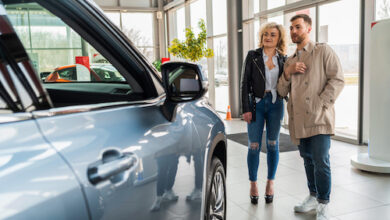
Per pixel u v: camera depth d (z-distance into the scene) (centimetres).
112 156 80
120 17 1355
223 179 198
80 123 78
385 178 350
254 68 267
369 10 495
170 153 113
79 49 153
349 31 548
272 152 283
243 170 396
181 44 747
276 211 274
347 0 546
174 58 1290
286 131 641
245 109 273
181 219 123
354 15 536
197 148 139
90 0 104
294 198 302
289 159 436
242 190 327
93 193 71
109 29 110
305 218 259
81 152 72
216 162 180
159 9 1362
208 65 1044
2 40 63
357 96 556
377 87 373
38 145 64
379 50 372
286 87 255
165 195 108
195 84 132
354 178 353
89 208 69
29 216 56
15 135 61
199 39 739
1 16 65
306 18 242
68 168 67
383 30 365
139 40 1388
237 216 266
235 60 839
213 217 179
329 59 235
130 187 86
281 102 272
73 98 136
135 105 107
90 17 104
